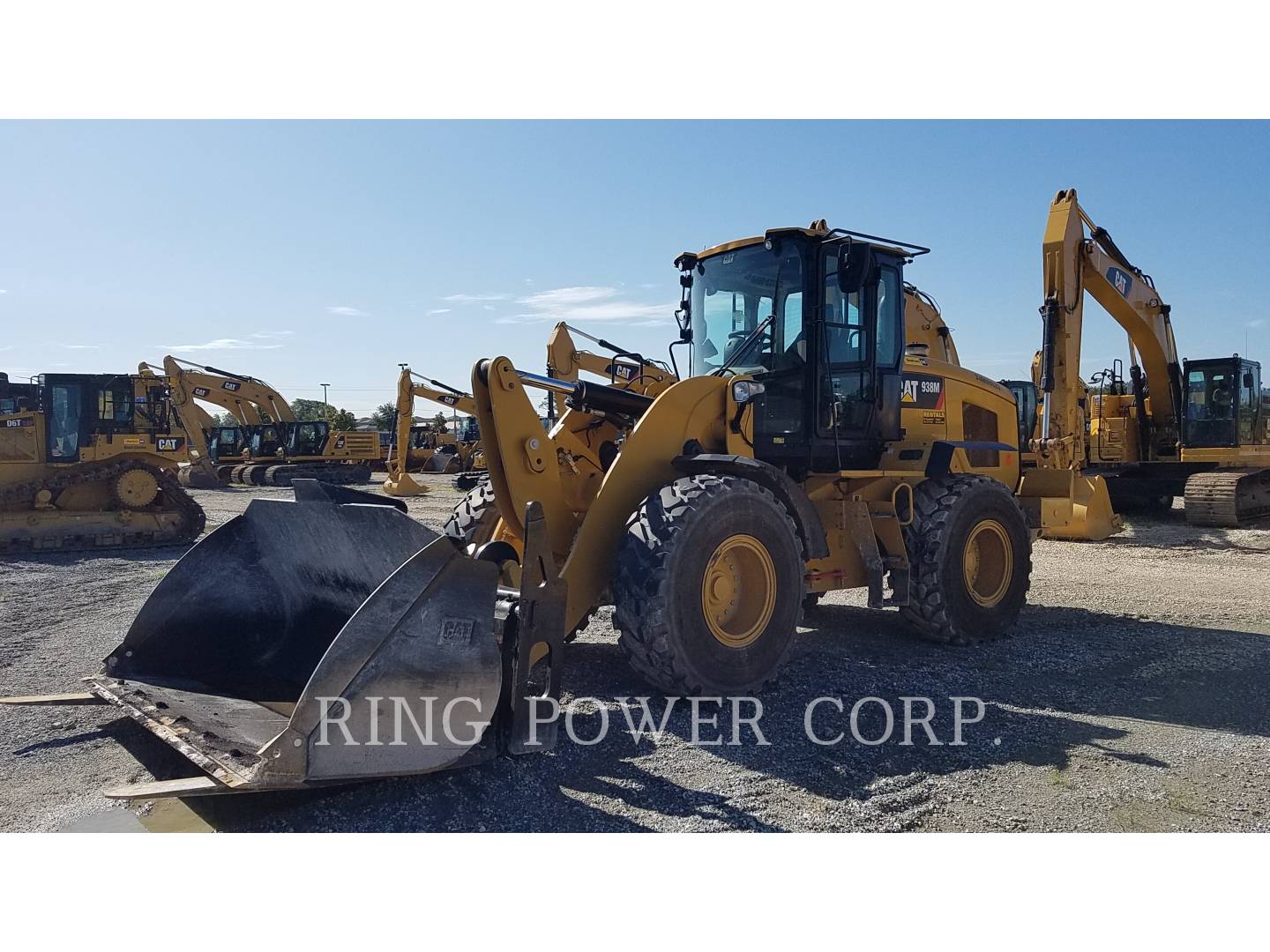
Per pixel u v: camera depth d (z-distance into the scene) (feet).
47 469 43.93
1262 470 48.93
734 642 15.87
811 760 13.44
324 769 10.68
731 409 17.81
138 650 14.94
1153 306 49.70
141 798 10.32
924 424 23.04
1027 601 27.09
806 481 19.89
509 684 12.90
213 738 11.88
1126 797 12.23
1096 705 16.28
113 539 43.55
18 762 13.46
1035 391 48.60
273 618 16.05
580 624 15.98
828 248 19.36
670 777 12.76
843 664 19.02
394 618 11.25
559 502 16.40
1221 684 17.69
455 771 12.79
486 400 16.06
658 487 16.69
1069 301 40.98
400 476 78.33
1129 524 50.34
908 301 28.27
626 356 21.09
